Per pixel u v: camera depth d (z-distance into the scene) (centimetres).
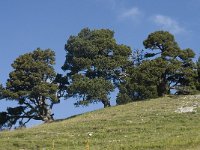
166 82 7475
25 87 7569
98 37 8038
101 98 7244
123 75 7912
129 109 6506
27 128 6288
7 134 5528
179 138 4200
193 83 7512
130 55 8038
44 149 4466
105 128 5381
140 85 7269
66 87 7750
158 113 5975
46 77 7681
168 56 7525
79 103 7156
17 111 7550
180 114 5791
